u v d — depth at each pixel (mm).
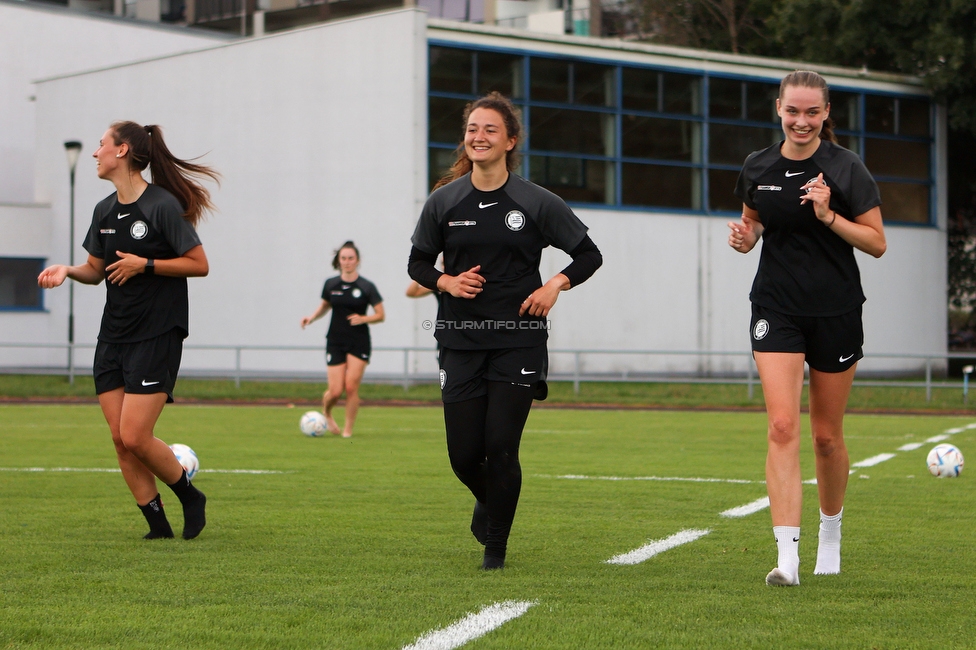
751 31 73375
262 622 7406
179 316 10508
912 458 19766
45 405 34875
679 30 75188
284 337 46125
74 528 11648
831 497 9266
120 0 81125
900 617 7633
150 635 7074
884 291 53000
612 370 47250
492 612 7672
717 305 49406
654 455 20047
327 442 22156
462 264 9250
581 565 9617
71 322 41250
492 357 9172
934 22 53594
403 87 43594
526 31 45969
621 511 13086
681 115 49281
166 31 64312
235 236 47312
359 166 44500
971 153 59625
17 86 61125
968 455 20328
